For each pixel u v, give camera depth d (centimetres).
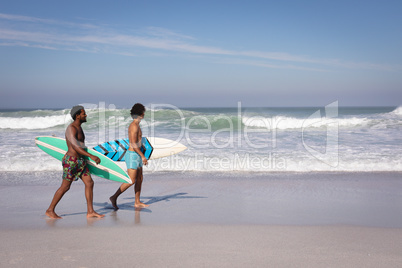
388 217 476
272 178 785
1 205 548
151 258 320
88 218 470
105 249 344
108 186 707
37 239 375
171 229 416
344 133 1531
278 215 485
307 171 871
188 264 306
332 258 323
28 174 827
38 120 1895
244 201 576
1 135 1455
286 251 340
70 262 309
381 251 342
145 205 544
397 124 1791
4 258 318
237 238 381
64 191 467
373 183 727
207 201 578
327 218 469
